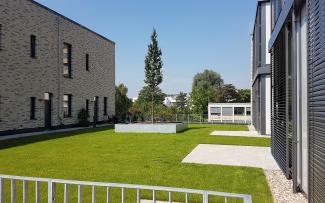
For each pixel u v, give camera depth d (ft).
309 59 15.78
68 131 61.67
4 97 51.65
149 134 55.26
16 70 54.39
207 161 27.94
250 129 69.77
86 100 79.66
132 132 59.52
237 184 19.93
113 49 97.35
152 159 28.86
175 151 33.96
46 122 64.39
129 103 113.60
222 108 109.60
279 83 26.02
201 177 21.76
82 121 74.69
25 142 42.57
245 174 22.77
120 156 30.60
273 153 30.53
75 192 18.13
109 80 94.27
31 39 59.26
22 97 55.98
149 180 20.84
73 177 21.62
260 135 53.78
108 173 22.93
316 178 14.42
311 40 15.47
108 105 93.56
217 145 39.32
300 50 19.22
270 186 19.80
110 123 91.25
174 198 16.98
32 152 33.30
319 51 14.02
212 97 170.71
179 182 20.34
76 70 74.54
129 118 93.20
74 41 73.61
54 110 65.77
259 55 59.16
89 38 81.20
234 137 50.03
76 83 74.49
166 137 49.75
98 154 31.89
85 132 59.47
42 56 61.67
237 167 25.29
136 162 27.35
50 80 64.28
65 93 69.77
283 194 18.15
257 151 34.17
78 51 75.46
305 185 17.80
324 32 13.11
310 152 15.55
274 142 29.60
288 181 21.04
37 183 11.38
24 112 56.59
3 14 51.31
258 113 60.13
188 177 21.74
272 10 31.14
